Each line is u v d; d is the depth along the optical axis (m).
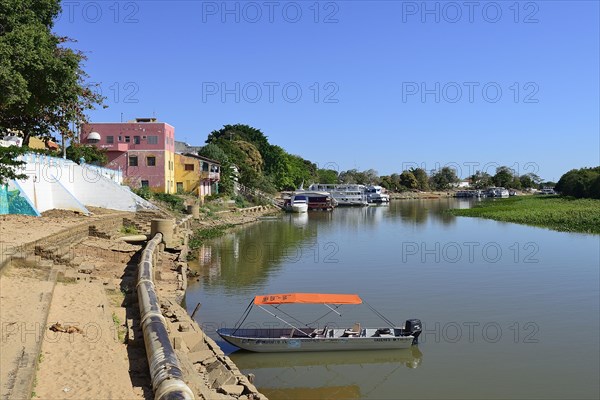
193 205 54.59
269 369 16.31
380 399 14.30
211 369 13.64
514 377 15.48
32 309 12.38
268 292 25.30
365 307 22.70
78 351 11.02
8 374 8.59
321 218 74.44
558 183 123.06
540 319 21.02
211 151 79.88
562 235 49.31
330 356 17.23
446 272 30.70
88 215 32.44
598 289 26.12
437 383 15.22
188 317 17.19
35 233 21.06
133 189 51.31
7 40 23.42
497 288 26.39
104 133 59.66
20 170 28.23
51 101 27.23
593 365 16.33
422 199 149.00
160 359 10.27
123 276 21.05
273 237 49.12
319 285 26.98
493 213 75.25
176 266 27.80
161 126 59.81
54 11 28.30
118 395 9.13
